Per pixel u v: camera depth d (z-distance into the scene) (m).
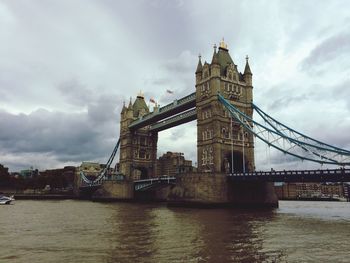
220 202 67.12
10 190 173.00
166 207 75.50
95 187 142.38
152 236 30.27
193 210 62.47
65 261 20.97
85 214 55.84
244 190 71.06
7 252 23.78
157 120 110.62
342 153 58.06
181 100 94.00
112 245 26.03
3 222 43.41
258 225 38.22
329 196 186.00
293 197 185.38
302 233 32.22
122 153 127.06
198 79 86.31
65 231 34.31
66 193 177.25
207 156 79.00
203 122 82.31
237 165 80.31
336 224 39.84
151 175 124.69
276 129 71.75
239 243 26.67
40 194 165.62
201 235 30.72
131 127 122.56
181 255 22.39
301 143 64.88
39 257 22.11
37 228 37.00
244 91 85.00
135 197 114.50
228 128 79.25
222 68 84.50
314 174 55.69
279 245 25.98
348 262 20.62
